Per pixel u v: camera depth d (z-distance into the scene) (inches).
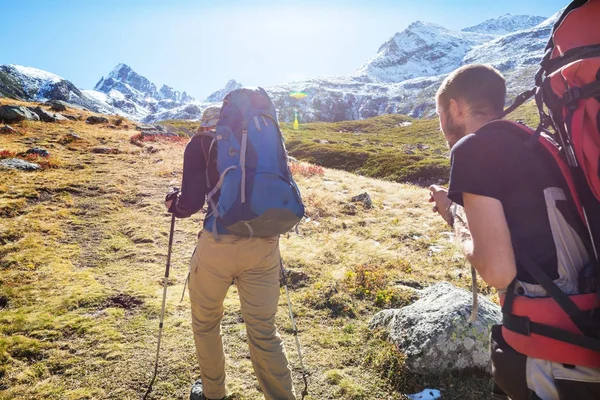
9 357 184.5
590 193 73.4
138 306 237.6
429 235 391.2
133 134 1075.3
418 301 213.5
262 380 135.0
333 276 282.4
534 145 78.6
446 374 173.8
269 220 117.2
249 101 127.5
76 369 179.6
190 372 179.5
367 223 431.2
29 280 263.6
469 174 79.0
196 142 128.6
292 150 2409.0
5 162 561.9
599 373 70.8
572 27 77.1
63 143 832.9
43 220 374.9
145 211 432.8
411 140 4382.4
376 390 170.6
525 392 77.1
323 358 190.7
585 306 71.6
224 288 134.2
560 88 74.7
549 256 74.5
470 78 87.9
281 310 237.3
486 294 265.7
